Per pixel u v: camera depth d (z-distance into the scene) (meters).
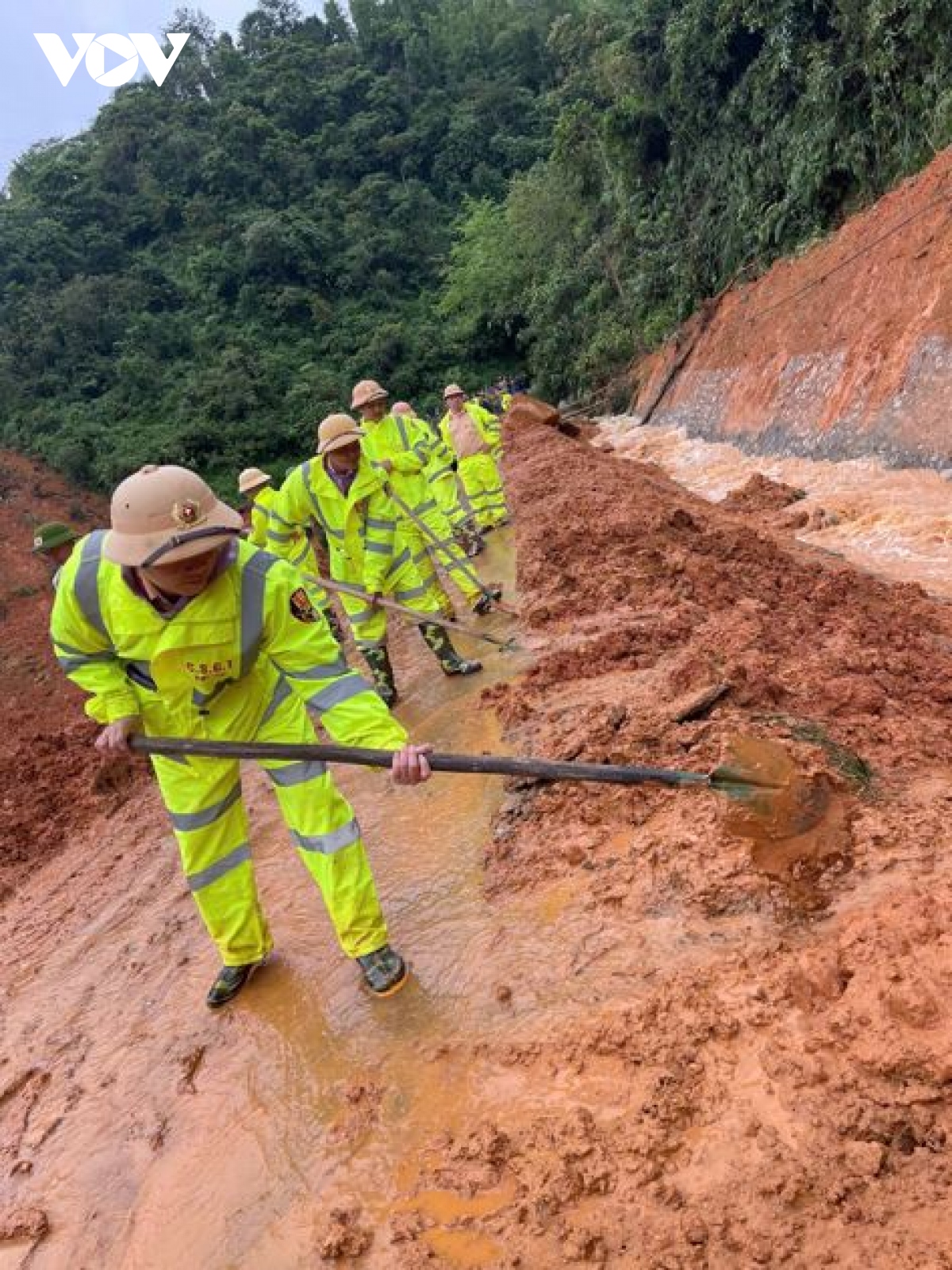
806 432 13.63
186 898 5.46
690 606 6.51
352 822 3.66
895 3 14.09
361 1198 2.76
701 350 20.64
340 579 7.09
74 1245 3.05
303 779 3.59
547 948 3.48
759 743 3.30
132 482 3.14
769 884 3.25
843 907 3.08
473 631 7.14
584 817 4.17
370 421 8.49
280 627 3.39
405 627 9.82
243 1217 2.87
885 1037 2.45
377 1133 2.98
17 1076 4.20
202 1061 3.72
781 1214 2.19
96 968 5.04
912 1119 2.28
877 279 13.16
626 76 23.94
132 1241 2.96
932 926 2.70
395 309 48.06
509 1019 3.21
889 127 15.14
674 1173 2.42
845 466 11.90
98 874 6.62
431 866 4.45
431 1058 3.19
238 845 3.89
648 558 7.80
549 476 14.12
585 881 3.77
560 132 31.17
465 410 12.89
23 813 8.39
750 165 19.56
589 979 3.23
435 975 3.62
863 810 3.42
